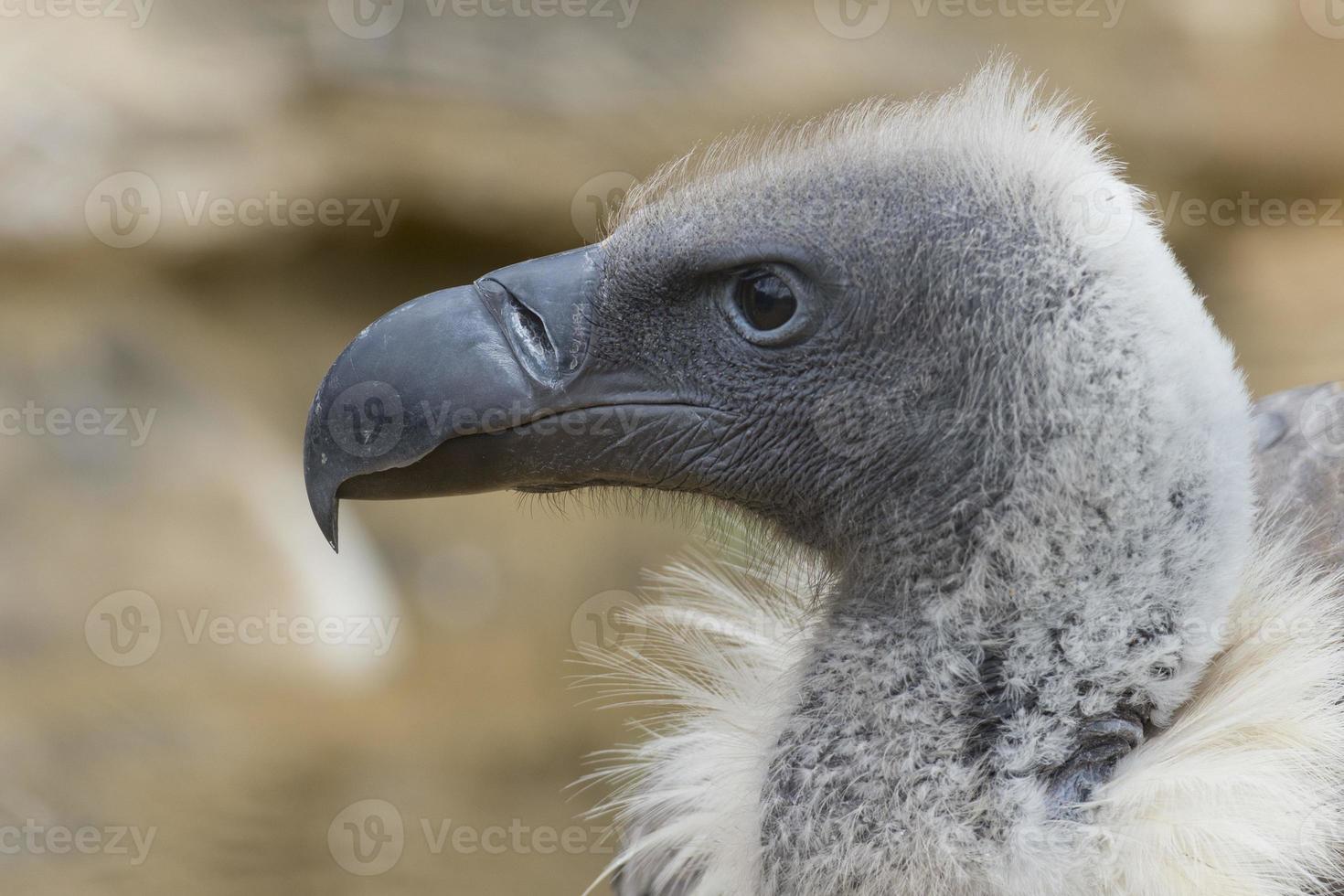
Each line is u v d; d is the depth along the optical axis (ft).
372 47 65.62
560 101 66.13
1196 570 18.13
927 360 18.95
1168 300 18.37
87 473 53.36
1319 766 18.40
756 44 68.13
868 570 19.71
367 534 58.59
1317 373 63.52
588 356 20.10
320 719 46.96
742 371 19.84
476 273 67.15
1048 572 18.26
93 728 43.27
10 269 60.80
